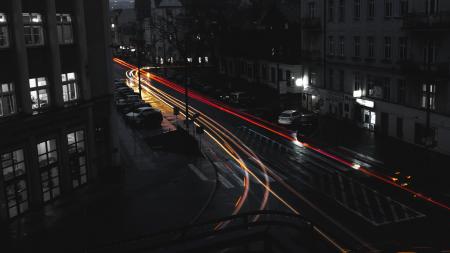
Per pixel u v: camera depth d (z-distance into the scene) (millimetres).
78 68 26375
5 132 21531
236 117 49219
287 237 16094
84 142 27219
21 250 18641
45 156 24281
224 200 24781
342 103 45969
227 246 15844
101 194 25781
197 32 84312
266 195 25562
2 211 21344
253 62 71750
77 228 20844
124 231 20328
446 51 32062
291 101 57188
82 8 26266
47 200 24422
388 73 38812
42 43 24094
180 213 22594
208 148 36812
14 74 22391
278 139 39281
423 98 35062
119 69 103500
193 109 54281
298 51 61469
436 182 27031
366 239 19359
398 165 30656
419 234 19859
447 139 32344
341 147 35969
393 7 37531
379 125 40250
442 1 32281
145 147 37250
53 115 24328
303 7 52375
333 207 23484
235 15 86438
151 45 110750
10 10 21969
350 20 43750
